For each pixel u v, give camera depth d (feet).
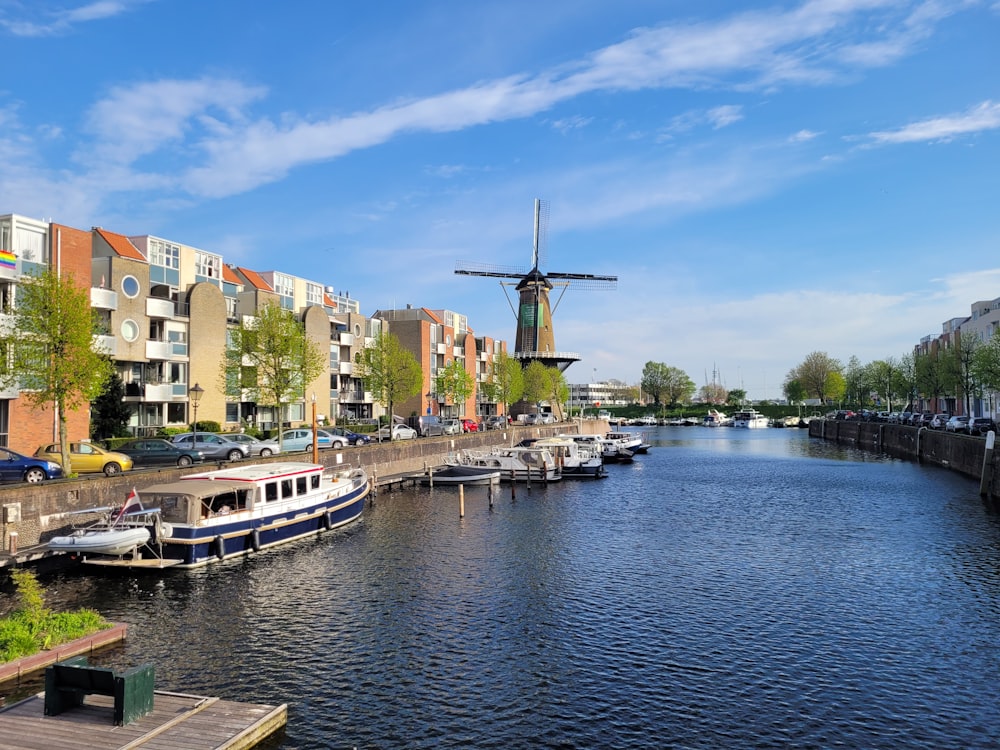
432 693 54.70
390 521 128.16
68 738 38.40
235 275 234.17
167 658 61.16
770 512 138.51
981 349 218.59
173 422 184.75
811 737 48.55
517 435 283.38
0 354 102.83
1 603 75.00
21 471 101.24
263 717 43.42
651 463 252.62
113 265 164.66
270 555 99.14
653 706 52.90
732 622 71.46
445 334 338.54
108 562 86.99
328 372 247.09
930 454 238.48
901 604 77.25
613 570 91.86
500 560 97.30
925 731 49.47
